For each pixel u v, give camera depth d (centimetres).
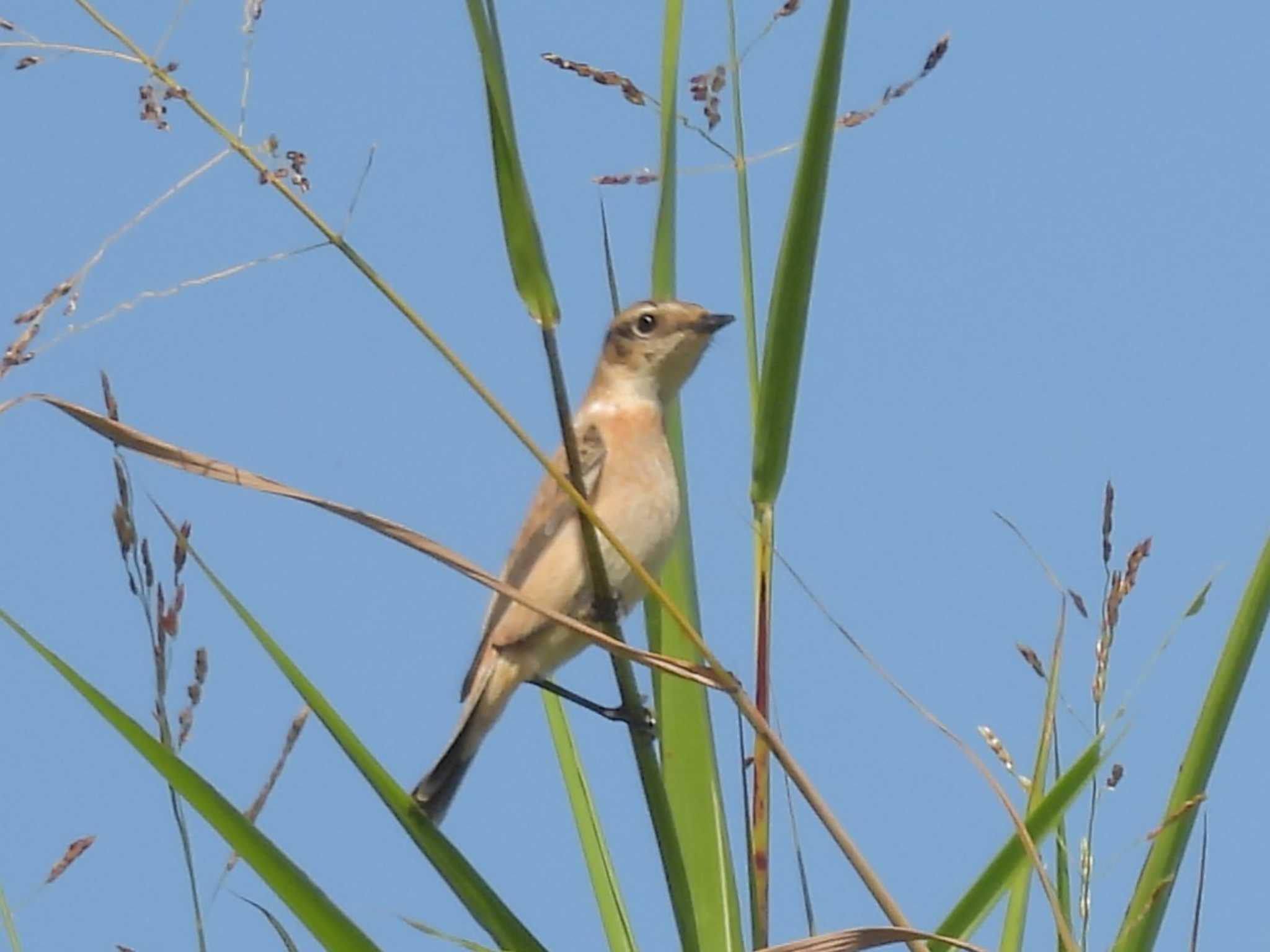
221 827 870
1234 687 949
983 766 891
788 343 1023
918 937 839
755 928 985
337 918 878
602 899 1088
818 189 998
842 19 971
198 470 906
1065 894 1003
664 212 1152
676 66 1109
